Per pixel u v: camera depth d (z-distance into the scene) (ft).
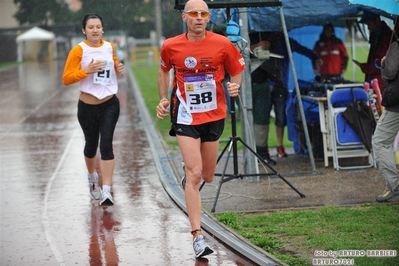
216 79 36.58
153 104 126.21
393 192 45.91
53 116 113.70
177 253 37.11
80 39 380.17
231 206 46.93
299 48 67.31
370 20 64.34
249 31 60.95
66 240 40.47
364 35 80.38
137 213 46.73
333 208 44.42
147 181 58.03
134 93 160.15
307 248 36.35
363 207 44.98
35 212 47.83
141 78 212.84
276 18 59.16
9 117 114.01
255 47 61.00
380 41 64.18
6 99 155.22
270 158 63.62
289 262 33.71
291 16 59.26
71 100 146.00
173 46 36.14
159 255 36.83
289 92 73.10
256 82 61.52
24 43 408.05
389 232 38.27
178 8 47.52
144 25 355.97
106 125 48.44
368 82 66.03
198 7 35.35
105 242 39.78
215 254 36.81
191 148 35.99
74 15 416.87
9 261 36.58
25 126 99.60
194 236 35.83
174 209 47.70
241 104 55.26
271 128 88.99
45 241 40.37
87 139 49.73
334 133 58.80
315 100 61.87
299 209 45.14
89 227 43.32
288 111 68.08
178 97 36.58
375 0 45.50
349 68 167.12
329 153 60.23
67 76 47.32
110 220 44.96
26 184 57.77
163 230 42.09
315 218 41.98
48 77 242.78
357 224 39.96
